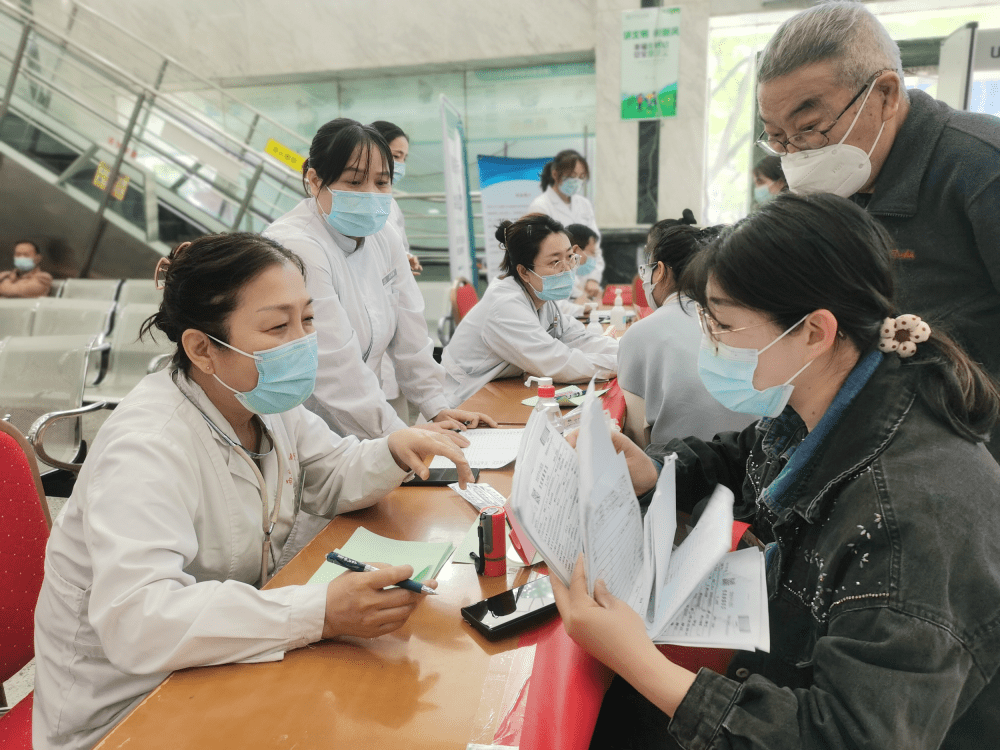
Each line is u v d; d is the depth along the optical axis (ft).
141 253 20.52
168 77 26.48
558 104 25.95
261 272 3.51
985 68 16.34
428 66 25.72
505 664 2.98
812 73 4.21
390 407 6.66
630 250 23.76
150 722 2.61
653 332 6.57
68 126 20.43
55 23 25.67
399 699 2.75
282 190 21.47
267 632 2.99
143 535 3.12
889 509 2.35
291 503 4.22
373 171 6.53
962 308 4.38
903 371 2.61
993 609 2.20
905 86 4.42
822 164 4.49
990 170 4.09
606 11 22.50
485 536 3.70
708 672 2.46
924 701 2.10
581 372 8.81
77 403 9.57
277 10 25.79
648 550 3.00
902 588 2.22
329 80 27.14
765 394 2.86
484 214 21.62
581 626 2.65
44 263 21.02
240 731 2.56
